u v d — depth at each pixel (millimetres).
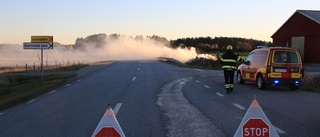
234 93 15492
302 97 14156
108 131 6008
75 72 32250
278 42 43625
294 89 17109
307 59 37656
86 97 14516
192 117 9766
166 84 19844
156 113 10461
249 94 15148
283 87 18469
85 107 11836
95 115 10289
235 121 9156
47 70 38625
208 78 24406
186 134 7781
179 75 27344
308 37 37531
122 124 8883
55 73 32125
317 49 36031
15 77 29906
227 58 15562
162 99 13547
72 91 16875
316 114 10156
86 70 35312
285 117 9680
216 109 11086
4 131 8328
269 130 6418
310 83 17969
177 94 15133
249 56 19203
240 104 12109
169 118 9656
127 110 11031
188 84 19812
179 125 8727
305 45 38062
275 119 9391
